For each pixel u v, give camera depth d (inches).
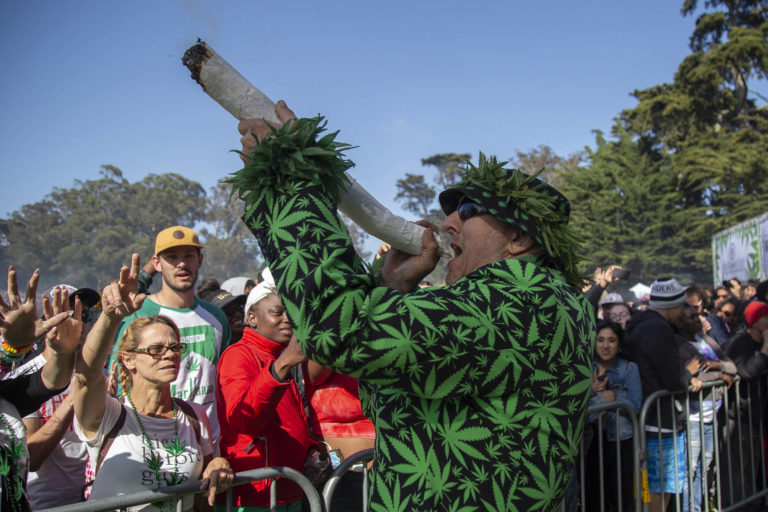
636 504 141.6
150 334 89.0
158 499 76.8
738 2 1614.2
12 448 69.7
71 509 69.8
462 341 42.4
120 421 85.0
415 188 3880.4
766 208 1421.0
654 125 1694.1
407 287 58.6
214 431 123.6
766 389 187.0
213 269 3272.6
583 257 55.1
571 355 46.8
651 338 150.5
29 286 66.7
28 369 87.3
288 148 44.1
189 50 46.8
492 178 51.8
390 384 43.6
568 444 46.8
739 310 266.5
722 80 1520.7
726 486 177.3
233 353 101.3
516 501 44.3
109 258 2864.2
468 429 44.8
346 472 102.0
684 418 157.9
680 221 1617.9
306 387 115.8
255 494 94.1
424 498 45.1
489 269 47.2
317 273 41.1
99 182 3058.6
